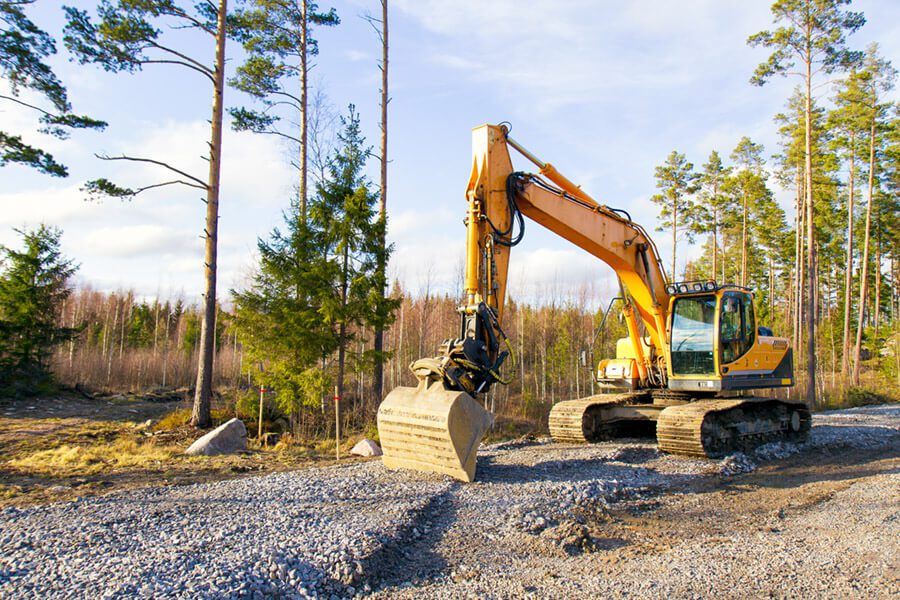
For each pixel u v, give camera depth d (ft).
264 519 20.94
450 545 20.02
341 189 52.54
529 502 24.30
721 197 128.67
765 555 19.02
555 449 37.68
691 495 28.66
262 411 53.62
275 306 50.34
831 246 159.84
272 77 65.41
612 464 33.06
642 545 20.98
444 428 26.66
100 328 142.41
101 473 33.12
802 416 46.14
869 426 55.83
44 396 72.69
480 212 29.12
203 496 24.44
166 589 14.62
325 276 49.83
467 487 26.04
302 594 15.56
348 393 66.18
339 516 21.48
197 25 52.75
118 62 49.55
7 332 71.36
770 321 148.77
